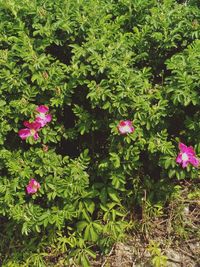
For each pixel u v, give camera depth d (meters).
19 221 1.18
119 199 1.26
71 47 1.25
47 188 1.15
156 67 1.29
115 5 1.33
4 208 1.17
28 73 1.17
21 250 1.26
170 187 1.28
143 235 1.27
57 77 1.17
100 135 1.28
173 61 1.16
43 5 1.27
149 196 1.28
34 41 1.22
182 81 1.12
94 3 1.27
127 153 1.15
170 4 1.32
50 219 1.15
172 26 1.26
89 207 1.21
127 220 1.29
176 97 1.11
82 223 1.23
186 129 1.22
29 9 1.25
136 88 1.14
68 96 1.17
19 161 1.17
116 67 1.13
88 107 1.23
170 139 1.24
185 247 1.25
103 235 1.26
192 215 1.30
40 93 1.18
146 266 1.24
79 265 1.25
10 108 1.17
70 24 1.21
